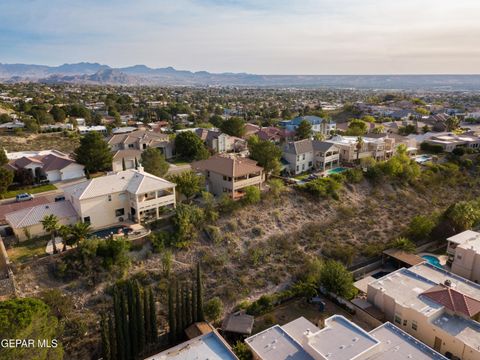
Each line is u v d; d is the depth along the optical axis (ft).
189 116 580.30
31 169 242.78
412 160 294.25
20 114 479.00
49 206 168.86
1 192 206.59
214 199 205.46
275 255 180.86
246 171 213.87
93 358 120.47
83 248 144.36
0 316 91.25
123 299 116.26
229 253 174.19
